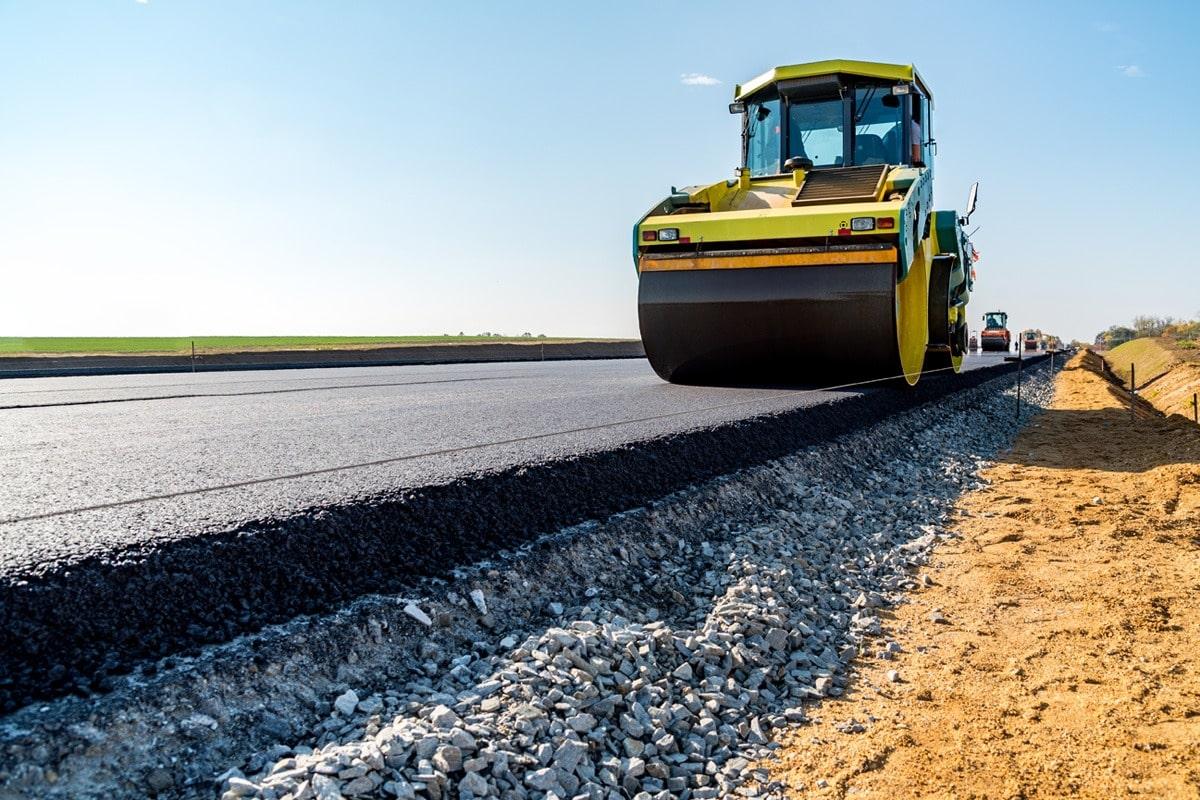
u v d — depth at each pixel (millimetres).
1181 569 5297
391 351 28172
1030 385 21859
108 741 2277
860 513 6367
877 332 8195
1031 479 8555
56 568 2656
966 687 3668
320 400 8758
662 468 5316
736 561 4664
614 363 20438
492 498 4113
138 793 2219
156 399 9031
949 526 6582
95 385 11734
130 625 2654
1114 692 3559
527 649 3191
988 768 2943
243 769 2381
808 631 4086
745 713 3307
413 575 3453
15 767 2107
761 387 9789
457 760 2467
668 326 9102
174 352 25203
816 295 8266
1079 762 2979
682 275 8906
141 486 3928
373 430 6027
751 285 8539
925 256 9766
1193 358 28094
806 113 10031
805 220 8266
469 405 7953
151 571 2811
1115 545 5820
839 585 4883
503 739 2650
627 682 3203
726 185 9531
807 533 5598
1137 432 12391
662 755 2939
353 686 2846
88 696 2383
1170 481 7824
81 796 2141
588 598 3883
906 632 4375
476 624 3381
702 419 6555
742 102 10523
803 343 8656
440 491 3922
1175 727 3229
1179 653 3977
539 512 4285
